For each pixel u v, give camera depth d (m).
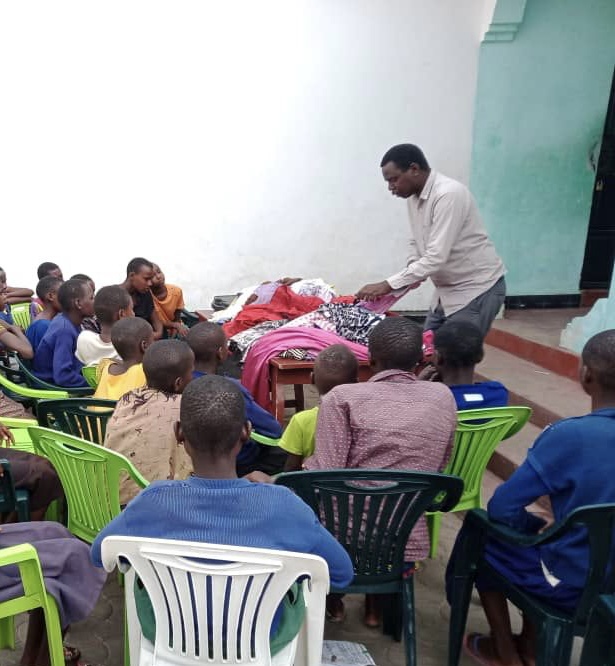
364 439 1.94
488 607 2.05
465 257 3.48
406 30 5.39
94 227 5.41
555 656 1.70
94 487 1.99
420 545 1.91
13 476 2.16
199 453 1.38
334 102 5.50
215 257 5.67
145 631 1.41
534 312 5.56
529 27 5.23
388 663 2.14
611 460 1.65
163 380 2.11
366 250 5.88
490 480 3.40
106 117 5.23
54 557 1.69
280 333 3.38
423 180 3.37
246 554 1.25
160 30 5.16
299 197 5.66
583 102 5.43
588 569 1.63
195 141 5.41
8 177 5.18
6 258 5.32
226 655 1.32
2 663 2.06
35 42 5.00
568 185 5.55
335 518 1.84
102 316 3.18
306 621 1.45
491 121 5.41
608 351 1.68
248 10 5.22
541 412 3.68
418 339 2.09
